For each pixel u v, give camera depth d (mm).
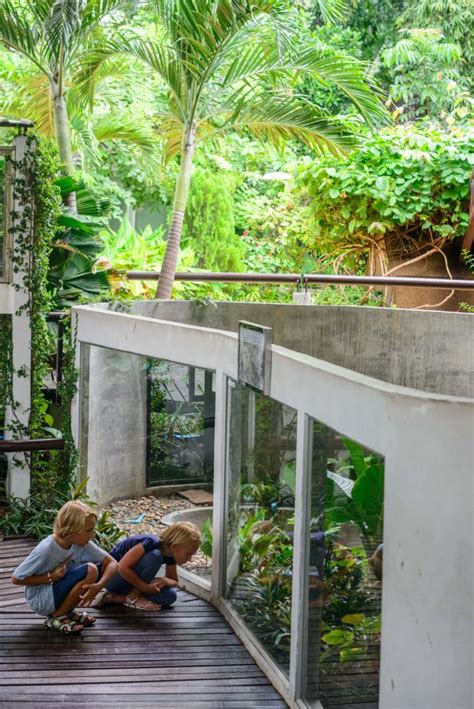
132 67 13336
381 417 3631
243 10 8883
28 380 7820
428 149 13227
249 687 4871
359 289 14352
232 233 16328
